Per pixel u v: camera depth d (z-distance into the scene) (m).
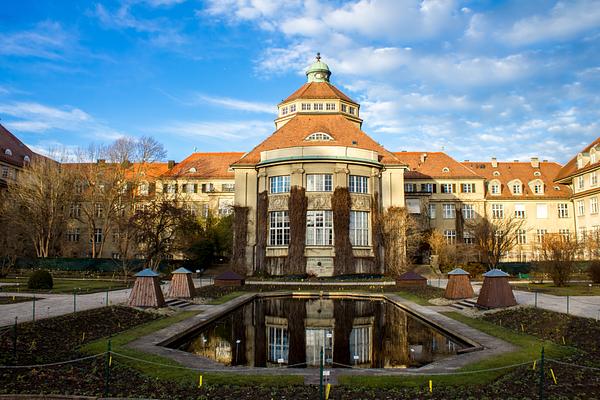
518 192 68.31
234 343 18.70
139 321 20.00
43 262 54.22
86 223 66.19
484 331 18.28
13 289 31.64
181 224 46.09
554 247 36.66
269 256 45.78
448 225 66.56
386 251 47.69
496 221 56.25
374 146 51.06
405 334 20.20
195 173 73.12
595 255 47.34
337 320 23.89
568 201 67.25
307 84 62.78
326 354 17.00
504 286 23.12
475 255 52.88
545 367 12.76
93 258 54.06
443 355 16.44
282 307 28.23
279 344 18.67
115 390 10.91
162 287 36.06
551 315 19.84
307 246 44.62
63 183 57.53
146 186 66.25
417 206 65.38
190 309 24.59
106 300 24.88
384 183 49.78
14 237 53.78
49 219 56.31
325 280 41.88
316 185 46.03
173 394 10.70
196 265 53.97
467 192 67.19
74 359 13.42
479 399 10.39
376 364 15.40
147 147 60.09
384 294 32.06
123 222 50.44
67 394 10.55
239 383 11.53
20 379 11.45
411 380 11.79
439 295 30.17
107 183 57.25
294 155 46.09
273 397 10.56
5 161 62.28
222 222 59.22
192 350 17.33
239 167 49.19
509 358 13.77
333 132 51.53
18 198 54.75
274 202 46.75
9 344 14.23
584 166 59.56
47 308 21.59
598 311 21.03
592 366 12.83
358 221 46.38
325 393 10.77
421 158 70.69
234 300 28.62
